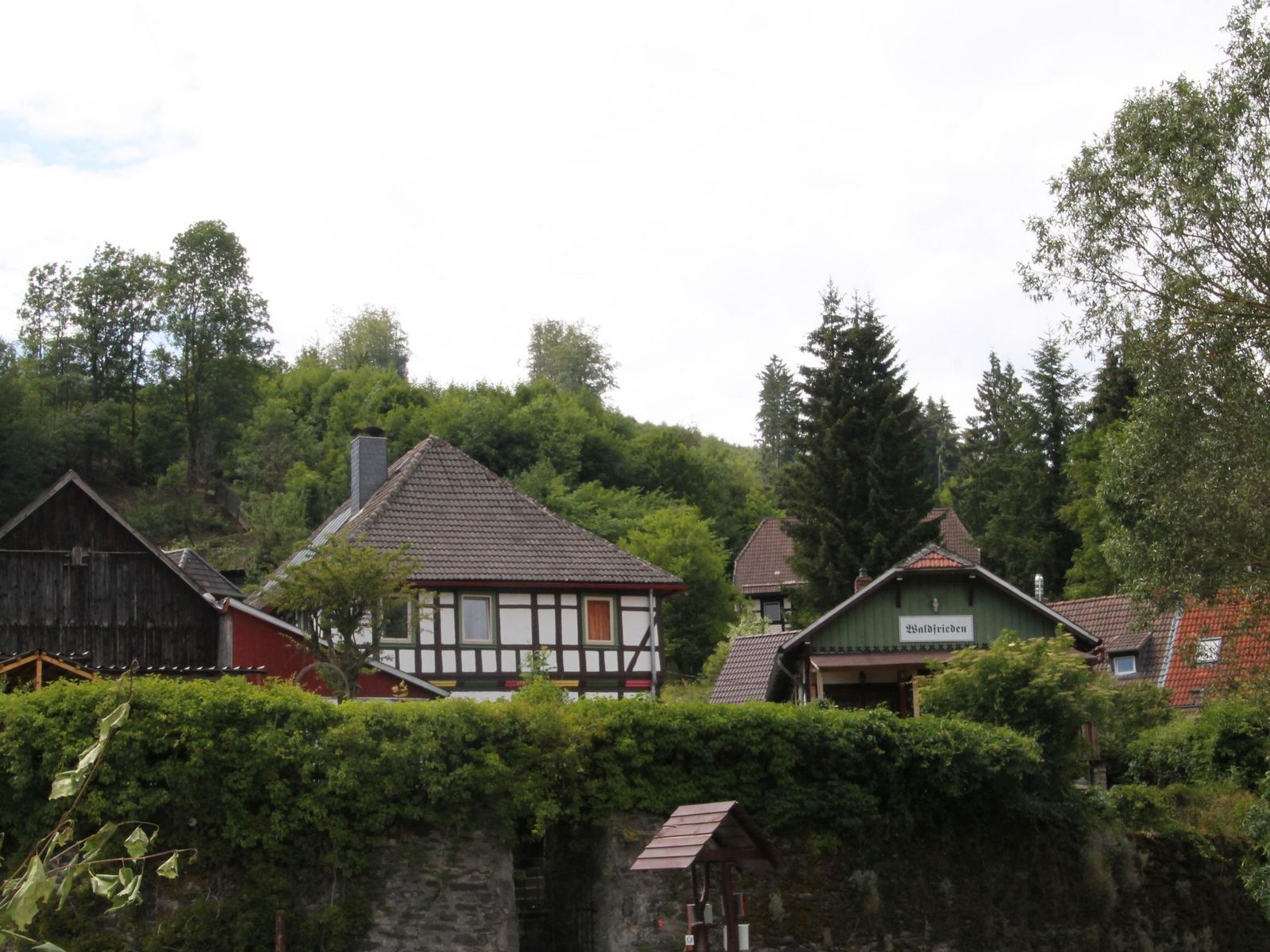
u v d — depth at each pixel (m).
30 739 17.44
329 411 101.12
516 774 19.89
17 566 33.34
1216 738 31.36
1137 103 25.36
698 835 16.14
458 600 33.59
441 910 19.11
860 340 55.66
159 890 17.67
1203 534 24.41
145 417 86.75
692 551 60.81
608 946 20.45
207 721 18.22
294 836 18.52
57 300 87.50
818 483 54.03
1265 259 24.62
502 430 88.75
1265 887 23.70
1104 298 25.42
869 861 22.39
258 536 73.75
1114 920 24.42
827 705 28.58
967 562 33.84
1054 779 24.78
